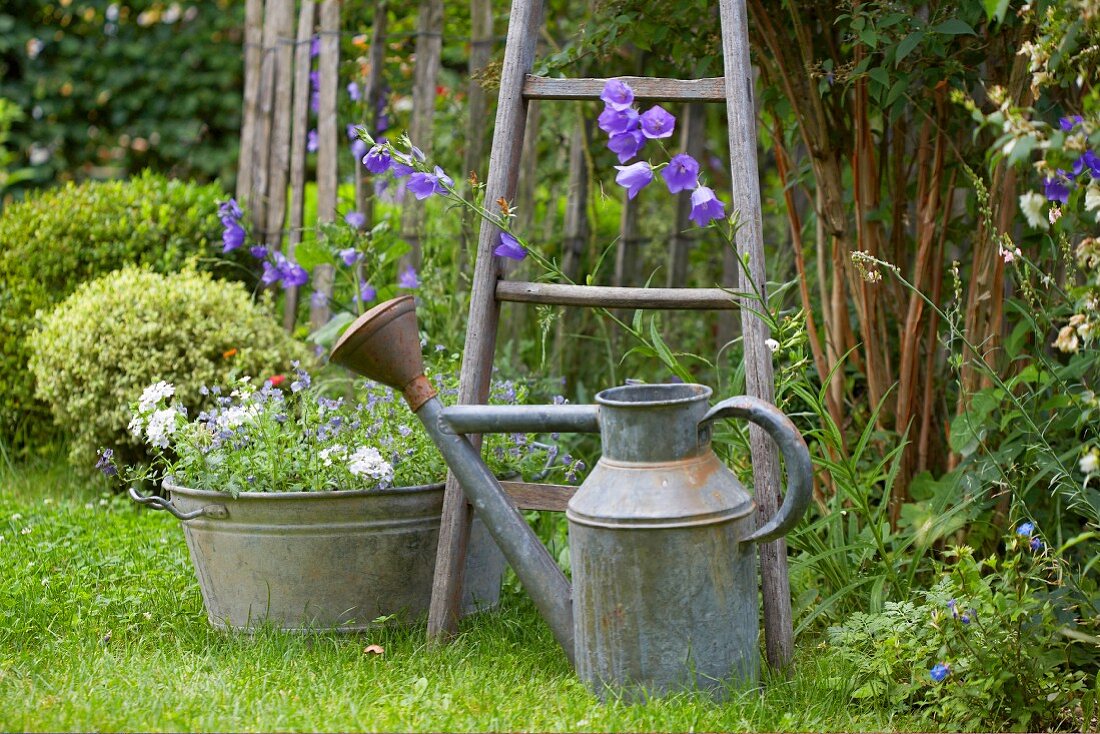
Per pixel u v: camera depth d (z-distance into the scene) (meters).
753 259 2.82
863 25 3.21
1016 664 2.64
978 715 2.63
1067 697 2.63
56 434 5.13
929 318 3.74
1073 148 2.32
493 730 2.49
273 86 5.36
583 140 4.83
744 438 3.13
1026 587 2.72
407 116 5.80
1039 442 3.16
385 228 4.64
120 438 4.50
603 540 2.57
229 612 3.12
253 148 5.53
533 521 3.87
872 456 3.67
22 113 8.54
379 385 3.62
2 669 2.83
